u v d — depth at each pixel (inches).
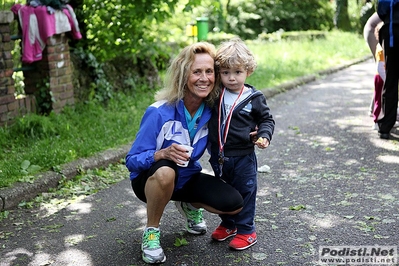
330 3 895.1
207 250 139.4
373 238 141.6
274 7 880.3
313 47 610.5
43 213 169.2
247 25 879.1
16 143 228.1
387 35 226.8
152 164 130.2
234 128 131.3
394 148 226.7
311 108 319.6
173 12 297.6
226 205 129.5
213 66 129.0
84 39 307.4
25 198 178.2
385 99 236.8
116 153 217.5
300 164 210.8
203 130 134.4
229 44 130.5
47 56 259.9
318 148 232.4
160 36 353.1
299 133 260.4
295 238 143.9
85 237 150.8
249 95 132.4
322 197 173.6
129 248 142.7
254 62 132.0
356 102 332.8
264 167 204.8
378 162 208.1
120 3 297.0
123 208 171.8
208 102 133.3
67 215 167.2
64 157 204.4
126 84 325.7
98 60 313.7
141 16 302.5
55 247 145.0
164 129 132.0
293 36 714.8
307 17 895.1
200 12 733.3
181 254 137.6
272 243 141.6
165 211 167.6
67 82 272.8
